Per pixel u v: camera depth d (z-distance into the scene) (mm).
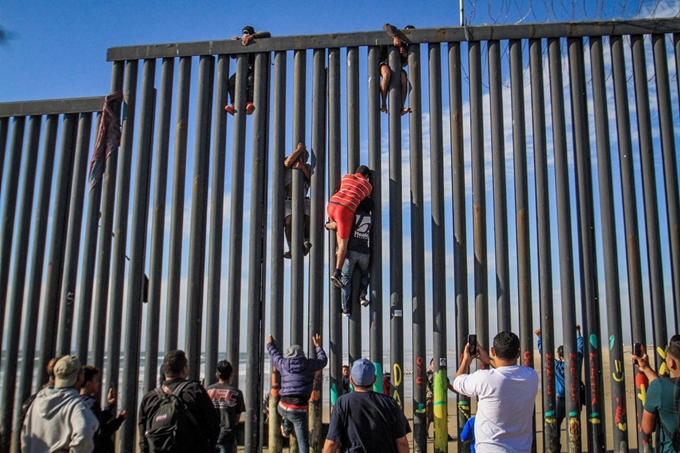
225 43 7016
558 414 6723
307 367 6023
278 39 6945
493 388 4090
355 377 4152
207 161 6875
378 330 6281
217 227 6660
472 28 6723
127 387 6359
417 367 6211
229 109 6910
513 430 4055
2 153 7238
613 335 6105
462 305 6234
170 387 4320
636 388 5977
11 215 7074
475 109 6609
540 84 6637
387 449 3988
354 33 6859
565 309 6164
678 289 6094
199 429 4238
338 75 6875
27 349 6676
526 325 6168
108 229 6781
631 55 6676
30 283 6828
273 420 6258
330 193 6641
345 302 6359
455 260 6336
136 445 6773
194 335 6453
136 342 6488
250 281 6496
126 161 6895
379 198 6562
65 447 4109
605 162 6414
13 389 6641
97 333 6523
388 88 6789
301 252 6562
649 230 6297
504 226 6387
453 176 6512
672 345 3953
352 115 6766
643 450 5832
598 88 6559
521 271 6285
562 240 6301
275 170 6730
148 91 7047
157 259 6625
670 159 6387
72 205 6918
